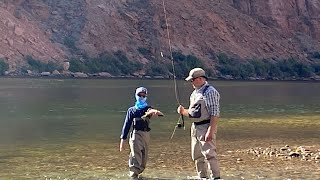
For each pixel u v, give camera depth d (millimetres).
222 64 123562
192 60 118312
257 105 38406
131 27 122688
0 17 104062
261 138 18891
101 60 108125
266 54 135250
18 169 11961
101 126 22578
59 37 111125
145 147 11320
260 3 149625
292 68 134125
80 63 103188
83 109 32062
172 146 16156
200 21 131500
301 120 26969
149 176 11344
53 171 11742
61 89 56438
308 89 74000
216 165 10492
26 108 31953
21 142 16844
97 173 11562
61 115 27891
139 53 116062
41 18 114625
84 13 118938
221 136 19406
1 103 35469
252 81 109125
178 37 124500
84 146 15969
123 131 11320
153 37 121375
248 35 137125
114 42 115875
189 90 59438
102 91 54031
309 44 145125
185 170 12031
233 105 38125
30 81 74250
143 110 11297
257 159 13758
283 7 150625
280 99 47375
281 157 14117
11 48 98688
